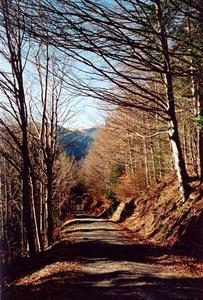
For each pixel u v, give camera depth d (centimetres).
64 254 1912
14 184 3812
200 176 2120
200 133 2098
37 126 2742
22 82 1684
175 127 1989
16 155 2553
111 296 1103
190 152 2962
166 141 3172
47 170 2628
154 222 2416
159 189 3064
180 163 2052
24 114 1702
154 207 2730
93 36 362
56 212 4675
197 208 1841
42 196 2894
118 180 5525
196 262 1460
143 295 1080
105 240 2375
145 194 3647
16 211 4000
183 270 1360
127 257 1708
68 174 4862
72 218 5388
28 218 1773
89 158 8769
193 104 1658
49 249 2225
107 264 1574
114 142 5084
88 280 1305
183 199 2066
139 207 3500
